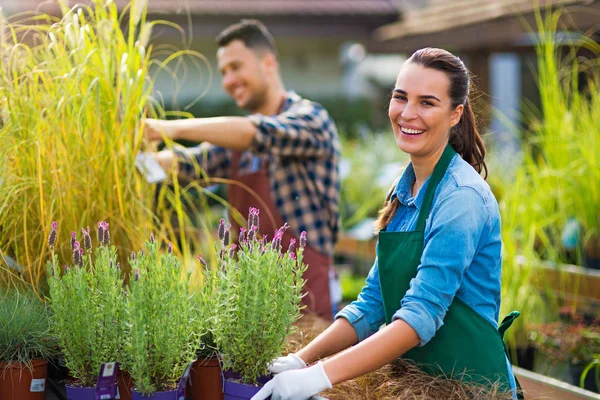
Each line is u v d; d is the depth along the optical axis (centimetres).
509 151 548
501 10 723
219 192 571
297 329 242
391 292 218
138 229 272
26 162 271
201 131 315
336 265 752
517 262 452
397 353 197
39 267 256
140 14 282
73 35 277
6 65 272
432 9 995
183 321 200
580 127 494
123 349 202
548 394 337
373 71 1545
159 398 196
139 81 274
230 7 1190
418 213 220
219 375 214
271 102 397
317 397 193
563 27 594
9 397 215
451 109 216
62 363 230
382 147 852
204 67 1213
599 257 468
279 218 370
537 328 425
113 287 205
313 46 1366
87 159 268
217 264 209
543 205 477
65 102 259
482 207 209
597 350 395
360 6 1275
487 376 214
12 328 219
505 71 970
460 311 214
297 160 368
